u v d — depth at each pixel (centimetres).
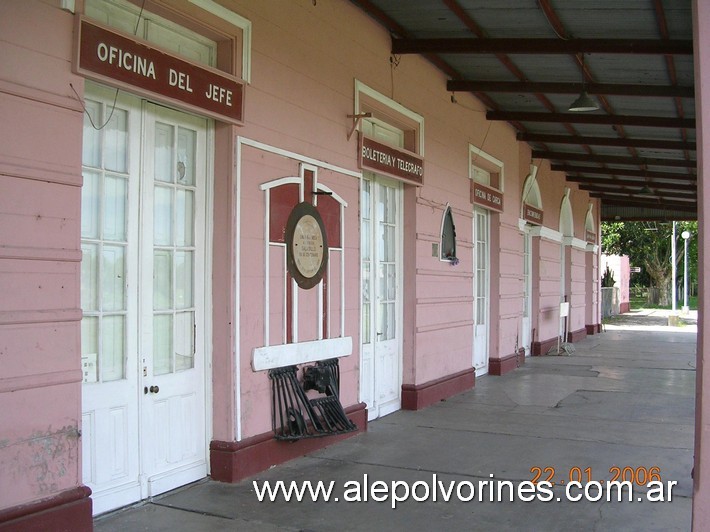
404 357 889
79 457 413
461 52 820
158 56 472
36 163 392
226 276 549
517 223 1385
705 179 366
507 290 1315
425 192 921
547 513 500
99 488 464
